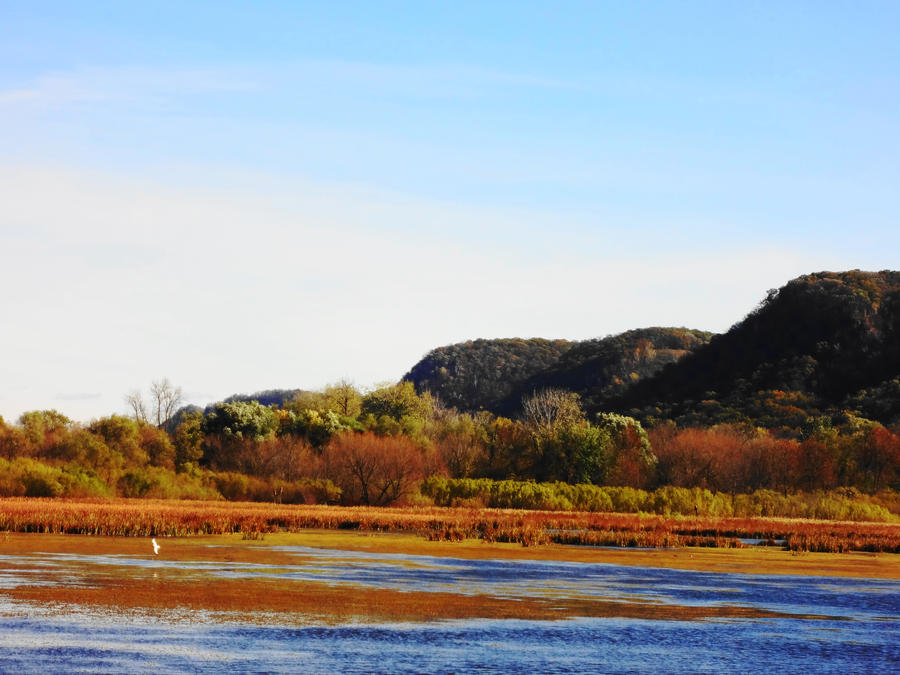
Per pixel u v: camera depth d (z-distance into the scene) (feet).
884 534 241.14
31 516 201.46
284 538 199.62
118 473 338.13
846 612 118.52
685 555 185.68
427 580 137.08
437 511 292.81
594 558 175.32
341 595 120.47
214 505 288.30
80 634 92.43
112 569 137.28
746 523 267.80
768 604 123.65
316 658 85.92
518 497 338.95
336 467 356.38
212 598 114.83
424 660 86.58
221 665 82.38
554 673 83.51
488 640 95.96
